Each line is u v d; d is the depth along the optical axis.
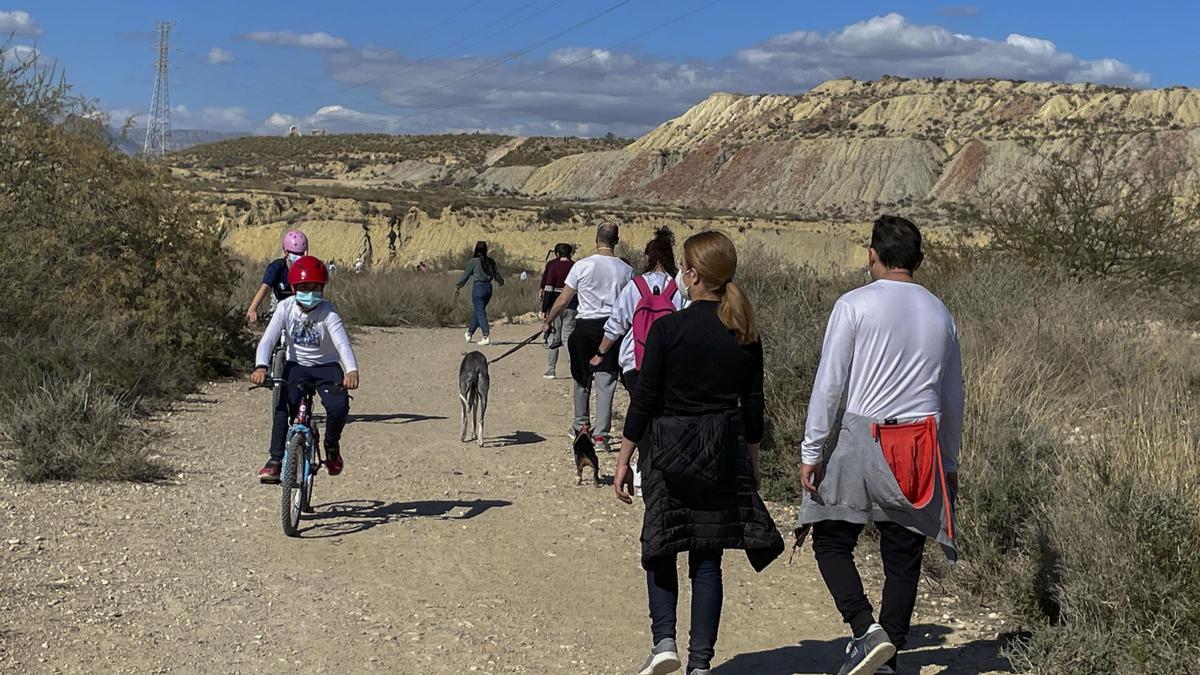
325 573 6.67
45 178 14.25
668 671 4.84
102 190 14.30
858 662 4.76
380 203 81.75
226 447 10.15
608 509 8.45
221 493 8.45
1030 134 182.75
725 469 4.76
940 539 4.82
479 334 22.28
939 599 6.39
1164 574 5.29
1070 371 10.38
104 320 12.90
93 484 8.38
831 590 4.94
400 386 14.80
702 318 4.82
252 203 78.56
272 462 8.80
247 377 14.59
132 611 5.79
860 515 4.88
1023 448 7.21
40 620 5.53
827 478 4.92
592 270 9.90
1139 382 9.19
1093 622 5.34
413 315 24.48
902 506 4.80
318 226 75.88
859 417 4.86
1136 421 6.52
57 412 9.11
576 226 80.94
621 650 5.63
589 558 7.21
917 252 5.02
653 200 186.88
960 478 6.84
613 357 10.05
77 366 11.28
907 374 4.84
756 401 4.88
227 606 5.99
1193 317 15.91
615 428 11.75
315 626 5.77
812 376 9.33
